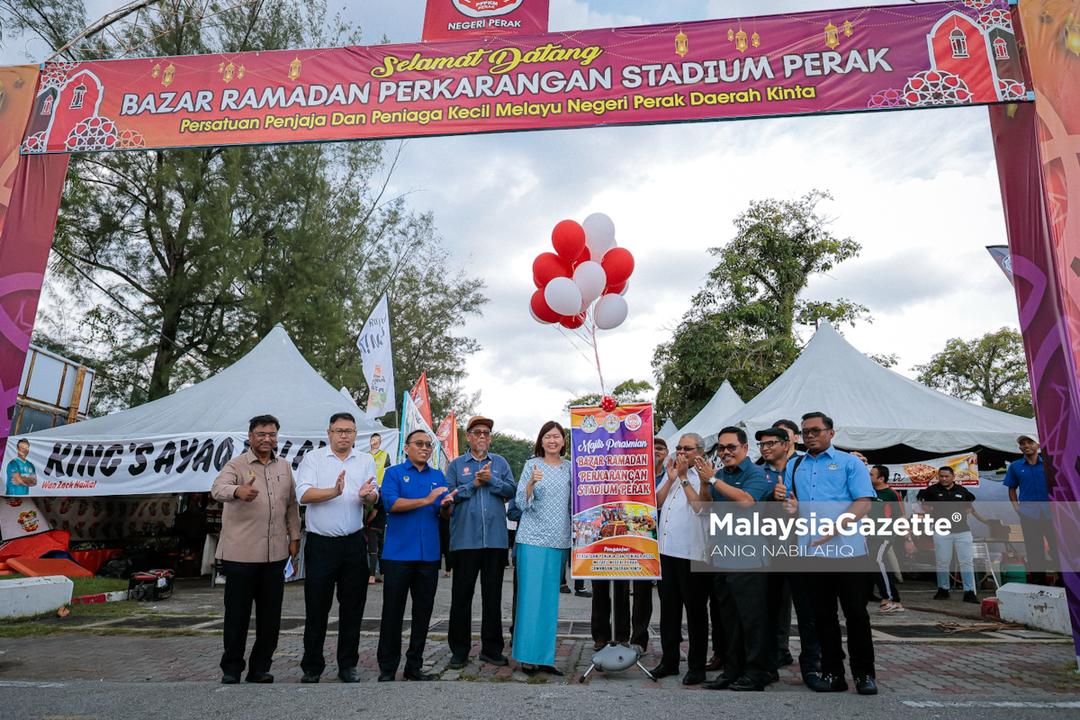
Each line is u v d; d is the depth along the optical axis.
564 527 5.21
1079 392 5.17
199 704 3.83
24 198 6.49
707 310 27.20
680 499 5.06
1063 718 3.57
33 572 9.55
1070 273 5.34
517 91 6.40
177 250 17.80
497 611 5.33
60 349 18.59
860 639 4.27
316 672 4.69
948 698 4.09
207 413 10.97
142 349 18.11
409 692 4.20
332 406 11.64
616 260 6.20
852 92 6.03
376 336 14.15
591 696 4.12
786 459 5.36
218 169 17.95
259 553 4.68
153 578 9.22
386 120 6.47
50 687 4.32
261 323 18.80
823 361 11.99
